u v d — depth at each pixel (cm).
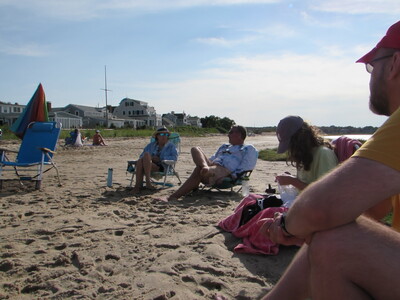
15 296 258
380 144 125
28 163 675
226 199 580
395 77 146
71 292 260
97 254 332
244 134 632
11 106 8544
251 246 345
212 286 274
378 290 125
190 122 13000
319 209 130
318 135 315
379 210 182
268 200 379
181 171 984
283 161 1292
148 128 7312
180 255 328
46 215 465
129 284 273
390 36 146
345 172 129
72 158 1381
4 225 421
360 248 127
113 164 1162
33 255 331
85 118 8612
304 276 157
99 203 543
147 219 450
